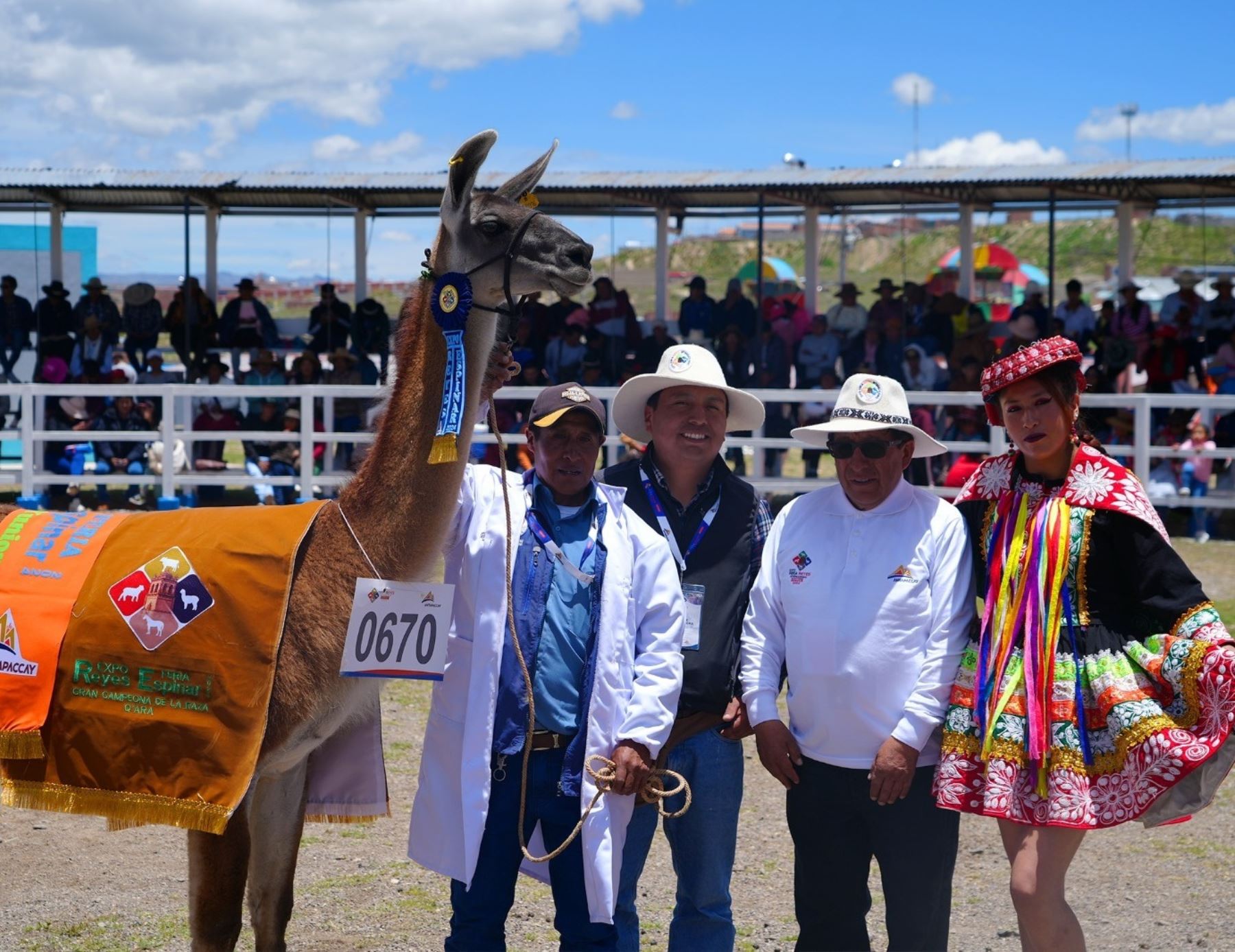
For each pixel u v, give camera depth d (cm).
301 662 384
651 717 376
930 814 388
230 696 376
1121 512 359
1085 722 356
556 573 388
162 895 518
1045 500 374
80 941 469
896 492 401
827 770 398
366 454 414
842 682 390
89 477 1355
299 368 1588
